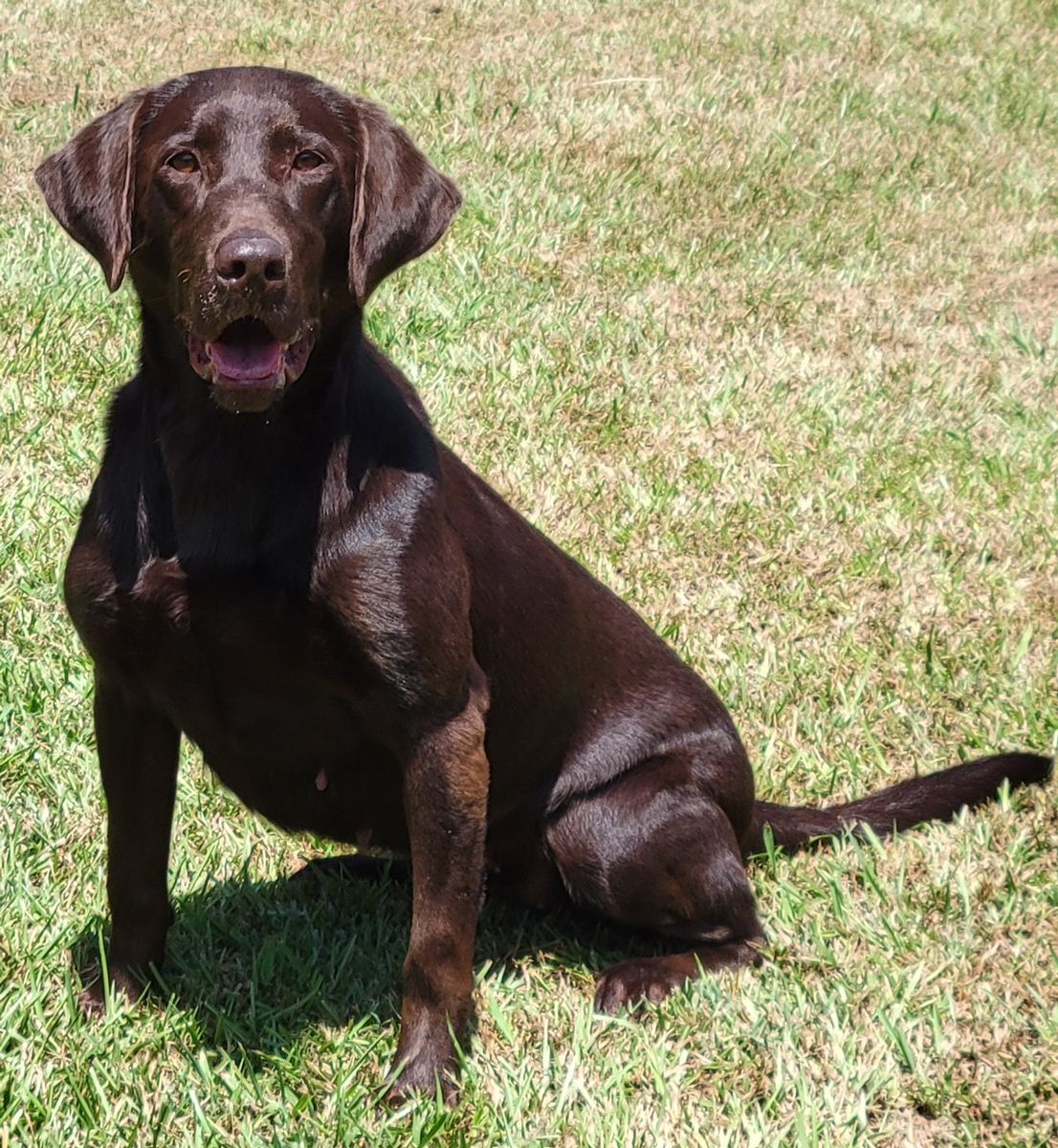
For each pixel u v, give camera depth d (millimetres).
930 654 2398
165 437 1781
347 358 1807
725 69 4914
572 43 4949
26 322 2865
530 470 2678
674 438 2830
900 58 5289
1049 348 3395
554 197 3791
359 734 1854
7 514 2443
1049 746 2270
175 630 1781
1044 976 1947
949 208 4184
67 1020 1845
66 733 2158
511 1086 1804
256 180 1769
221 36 4660
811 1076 1836
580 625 1999
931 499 2727
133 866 1873
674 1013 1910
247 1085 1791
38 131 3846
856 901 2047
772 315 3393
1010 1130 1803
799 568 2559
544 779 2002
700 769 2023
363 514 1781
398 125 1851
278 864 2078
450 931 1812
